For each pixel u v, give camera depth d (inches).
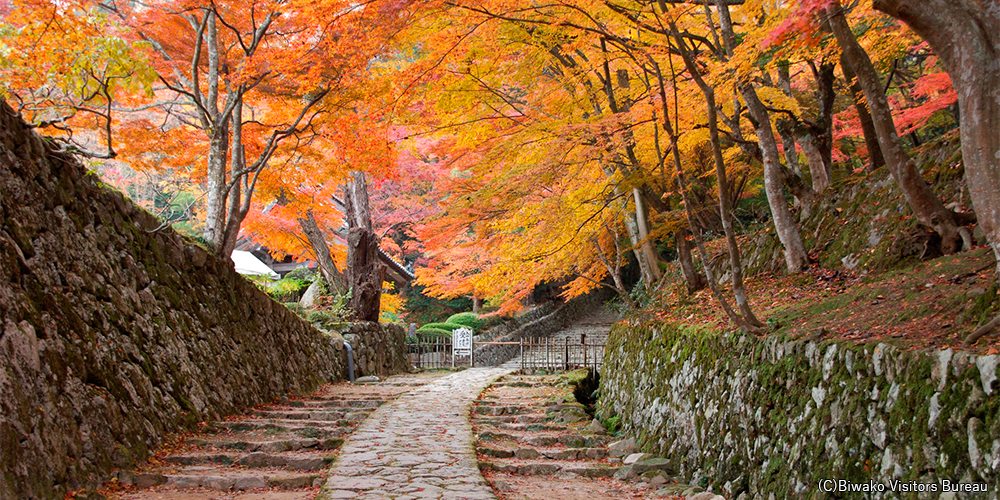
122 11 345.4
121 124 367.9
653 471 236.1
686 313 312.3
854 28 306.0
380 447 256.1
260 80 359.6
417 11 253.0
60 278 216.4
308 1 261.9
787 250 296.8
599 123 269.0
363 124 370.3
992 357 113.1
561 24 243.1
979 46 130.8
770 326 205.5
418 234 597.6
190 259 327.6
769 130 295.0
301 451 261.3
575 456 274.5
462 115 353.1
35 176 217.6
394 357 693.9
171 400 263.9
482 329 896.3
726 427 206.7
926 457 121.5
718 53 275.0
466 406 372.8
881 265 234.5
